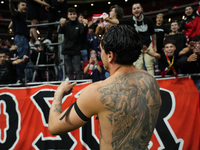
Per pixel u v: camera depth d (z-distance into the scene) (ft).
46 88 9.18
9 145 9.05
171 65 7.93
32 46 11.87
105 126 2.75
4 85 9.64
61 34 10.29
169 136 7.63
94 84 2.89
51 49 13.03
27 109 9.14
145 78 3.00
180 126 7.57
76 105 2.85
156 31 12.23
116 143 2.72
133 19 9.12
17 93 9.44
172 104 7.79
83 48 11.00
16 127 9.11
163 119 7.79
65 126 2.85
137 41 2.92
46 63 12.96
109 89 2.77
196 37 7.43
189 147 7.40
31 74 14.17
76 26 9.87
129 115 2.72
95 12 57.62
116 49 2.86
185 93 7.70
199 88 7.61
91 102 2.75
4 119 9.32
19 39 9.91
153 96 2.94
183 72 8.05
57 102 3.28
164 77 8.16
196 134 7.39
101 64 10.67
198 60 7.61
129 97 2.75
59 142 8.62
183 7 47.96
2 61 9.72
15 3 52.24
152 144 7.79
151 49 9.18
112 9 9.43
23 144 8.91
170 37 10.55
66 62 10.16
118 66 3.00
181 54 7.80
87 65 10.80
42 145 8.73
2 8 54.49
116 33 2.90
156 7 54.60
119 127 2.71
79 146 8.39
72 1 52.80
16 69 9.75
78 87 9.01
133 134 2.73
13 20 9.93
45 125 8.85
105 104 2.71
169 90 7.94
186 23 12.51
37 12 12.59
